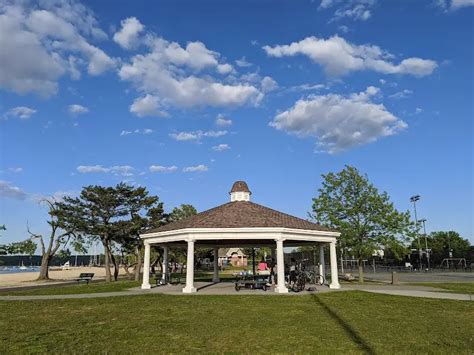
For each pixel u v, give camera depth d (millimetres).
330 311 17422
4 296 24297
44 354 10477
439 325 14344
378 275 54688
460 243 99188
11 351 10836
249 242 33375
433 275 54594
